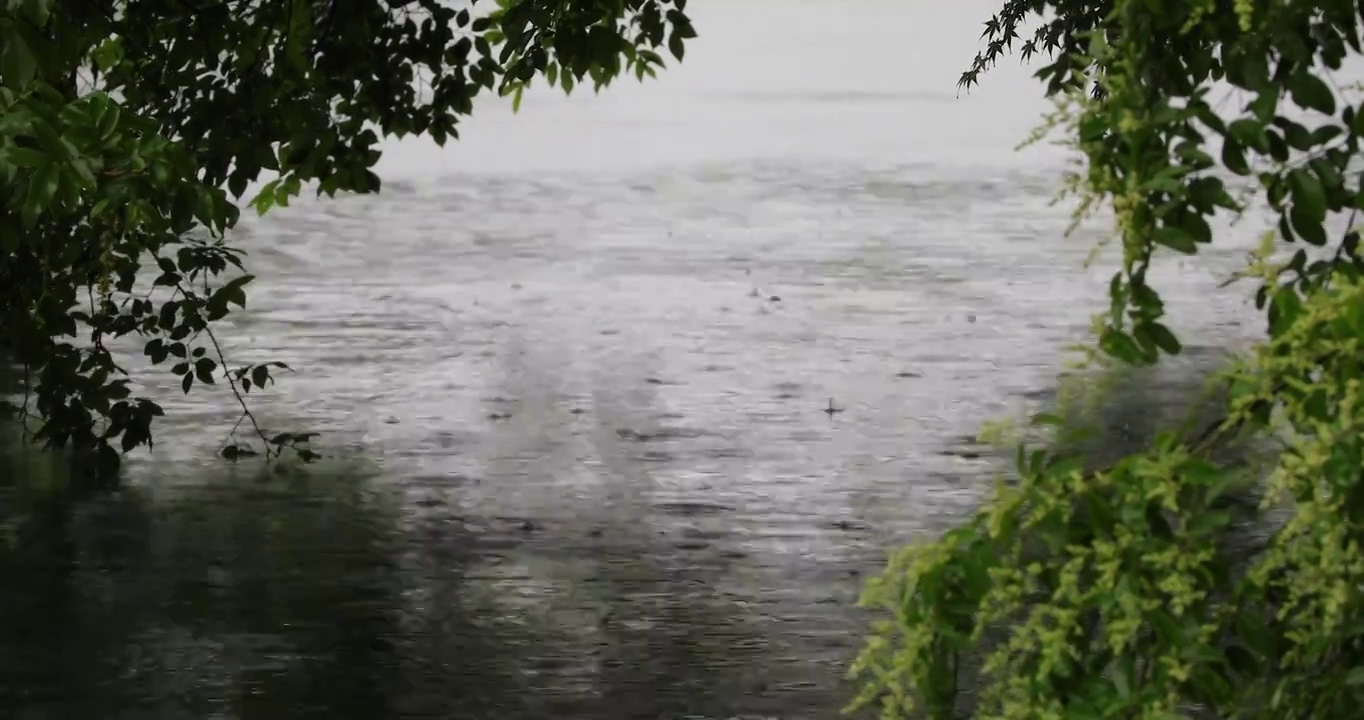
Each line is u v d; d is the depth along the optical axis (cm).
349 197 2147
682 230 1841
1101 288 1495
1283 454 212
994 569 231
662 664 654
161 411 908
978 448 973
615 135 2692
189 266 902
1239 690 241
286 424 1064
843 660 655
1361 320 200
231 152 836
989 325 1338
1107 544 220
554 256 1695
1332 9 247
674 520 848
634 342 1297
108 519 859
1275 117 257
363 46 860
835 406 1084
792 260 1647
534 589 748
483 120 2886
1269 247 228
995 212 1945
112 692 634
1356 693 219
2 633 694
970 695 572
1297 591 218
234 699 630
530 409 1094
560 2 848
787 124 2772
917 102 3000
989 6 4166
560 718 606
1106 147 250
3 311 848
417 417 1076
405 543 816
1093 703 227
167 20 845
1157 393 1077
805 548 799
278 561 790
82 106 535
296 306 1447
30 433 1039
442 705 620
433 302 1466
